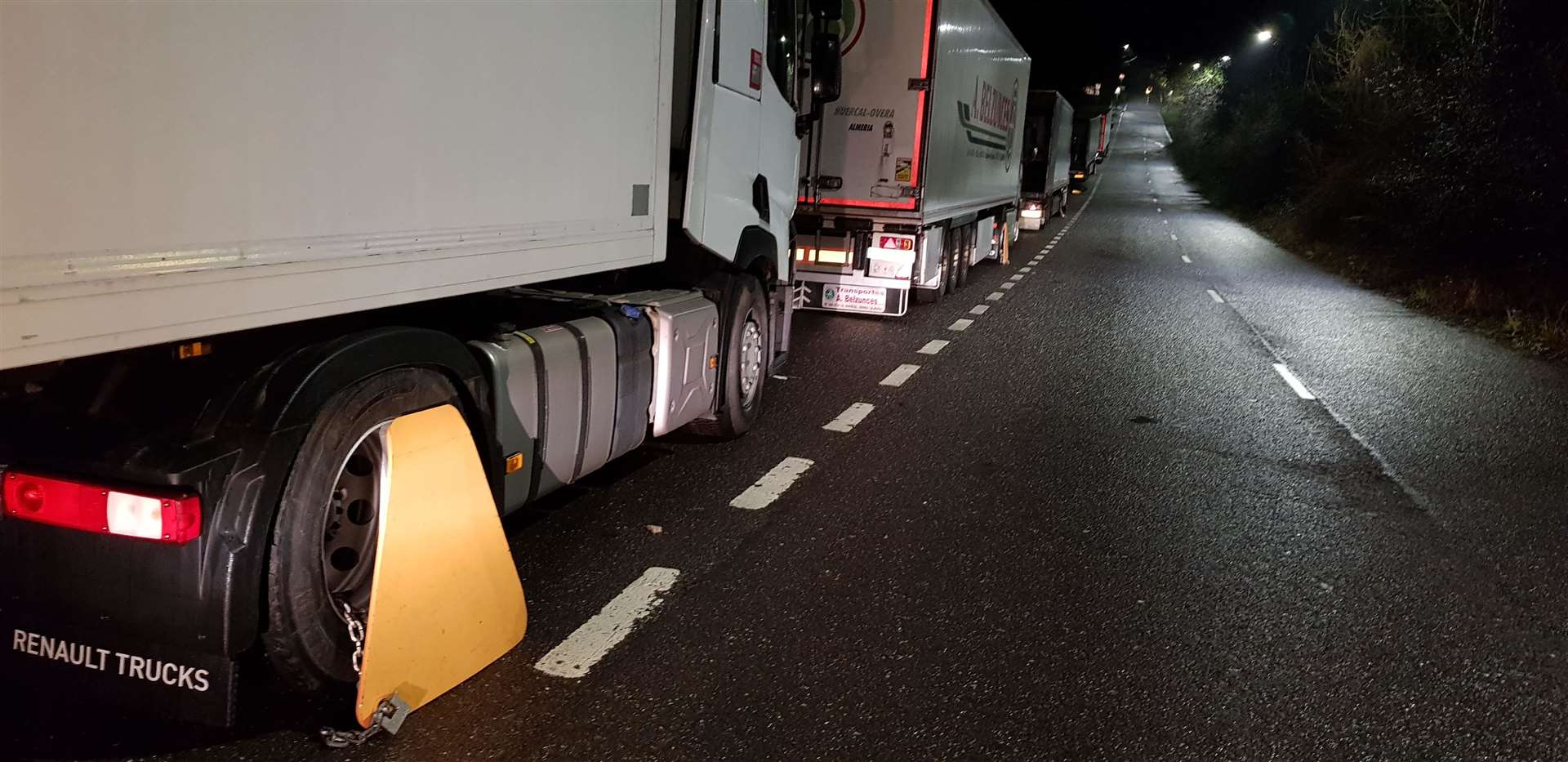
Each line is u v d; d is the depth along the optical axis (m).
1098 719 3.66
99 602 2.98
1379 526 5.99
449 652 3.57
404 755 3.21
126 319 2.45
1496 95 18.73
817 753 3.36
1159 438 7.85
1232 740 3.56
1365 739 3.60
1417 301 17.98
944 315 14.12
